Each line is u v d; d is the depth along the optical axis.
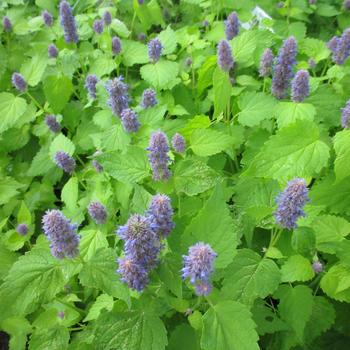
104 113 0.65
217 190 0.35
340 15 0.97
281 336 0.44
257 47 0.68
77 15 0.94
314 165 0.39
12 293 0.34
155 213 0.32
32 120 0.77
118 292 0.33
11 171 0.78
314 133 0.39
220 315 0.32
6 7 1.06
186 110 0.72
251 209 0.38
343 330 0.46
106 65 0.77
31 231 0.59
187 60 0.76
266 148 0.40
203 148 0.48
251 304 0.36
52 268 0.35
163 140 0.38
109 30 0.86
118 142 0.55
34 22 0.93
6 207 0.71
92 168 0.63
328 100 0.59
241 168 0.64
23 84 0.72
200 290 0.32
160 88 0.71
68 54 0.80
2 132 0.78
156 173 0.40
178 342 0.39
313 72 0.74
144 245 0.30
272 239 0.40
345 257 0.39
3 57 0.89
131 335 0.33
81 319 0.54
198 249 0.28
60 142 0.62
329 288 0.40
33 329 0.52
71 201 0.58
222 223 0.34
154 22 0.97
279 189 0.45
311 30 1.00
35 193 0.70
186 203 0.46
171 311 0.43
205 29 0.94
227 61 0.58
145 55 0.80
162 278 0.33
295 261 0.40
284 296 0.42
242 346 0.30
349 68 0.64
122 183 0.54
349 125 0.43
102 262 0.34
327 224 0.44
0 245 0.58
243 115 0.58
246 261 0.38
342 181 0.46
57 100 0.72
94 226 0.57
